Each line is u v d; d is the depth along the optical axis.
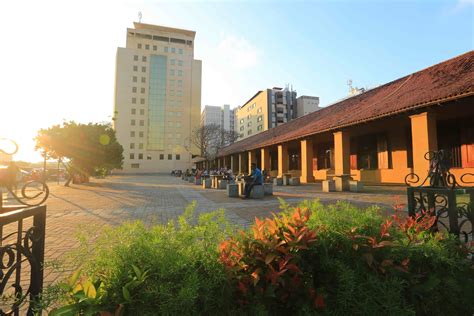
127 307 1.23
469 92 8.94
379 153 19.11
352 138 21.88
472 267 1.97
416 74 16.56
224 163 45.88
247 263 1.56
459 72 11.96
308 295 1.55
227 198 11.54
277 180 20.05
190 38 82.88
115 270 1.34
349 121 14.77
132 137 74.25
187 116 79.31
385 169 18.38
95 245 1.58
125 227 1.72
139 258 1.41
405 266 1.66
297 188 16.50
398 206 2.66
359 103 19.00
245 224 5.83
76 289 1.24
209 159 50.38
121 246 1.46
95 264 1.41
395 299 1.55
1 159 2.01
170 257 1.42
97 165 24.53
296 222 1.77
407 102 11.98
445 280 1.76
